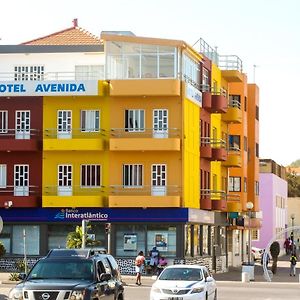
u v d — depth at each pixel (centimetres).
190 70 6272
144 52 6031
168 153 6022
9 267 6084
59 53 6412
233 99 7669
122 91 5981
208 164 6806
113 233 6000
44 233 6081
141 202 5928
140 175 6059
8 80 6297
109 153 6075
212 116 6950
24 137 6138
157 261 5828
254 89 8281
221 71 7300
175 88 5925
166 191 6006
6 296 3666
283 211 11600
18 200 6066
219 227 7144
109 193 6062
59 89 6062
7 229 6122
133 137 6041
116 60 6059
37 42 6819
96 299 2464
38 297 2402
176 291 3309
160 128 6012
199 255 6431
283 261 9425
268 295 4397
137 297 4022
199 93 6431
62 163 6119
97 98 6088
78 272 2547
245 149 7944
